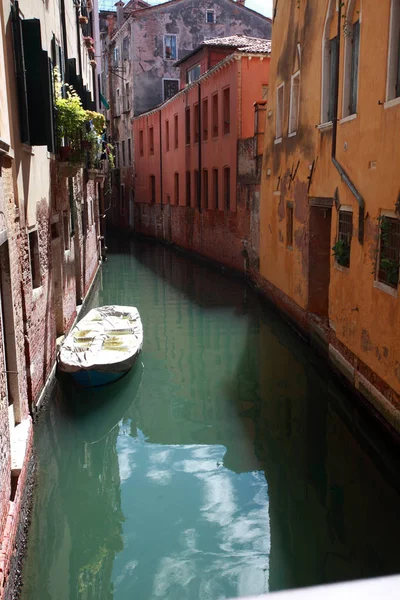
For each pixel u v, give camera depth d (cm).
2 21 621
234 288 1831
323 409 886
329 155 973
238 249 1939
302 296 1175
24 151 711
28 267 720
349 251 878
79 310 1391
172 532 575
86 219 1645
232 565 523
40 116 752
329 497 638
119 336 1058
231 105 1941
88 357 904
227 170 2056
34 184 787
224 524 589
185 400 926
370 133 759
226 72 1983
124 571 516
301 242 1182
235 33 3338
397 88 687
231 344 1239
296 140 1212
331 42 988
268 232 1528
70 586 492
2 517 456
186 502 629
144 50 3281
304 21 1138
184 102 2544
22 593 481
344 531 575
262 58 1873
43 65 750
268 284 1545
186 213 2614
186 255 2627
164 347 1223
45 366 852
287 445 767
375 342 738
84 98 1377
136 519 599
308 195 1113
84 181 1598
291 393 955
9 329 619
